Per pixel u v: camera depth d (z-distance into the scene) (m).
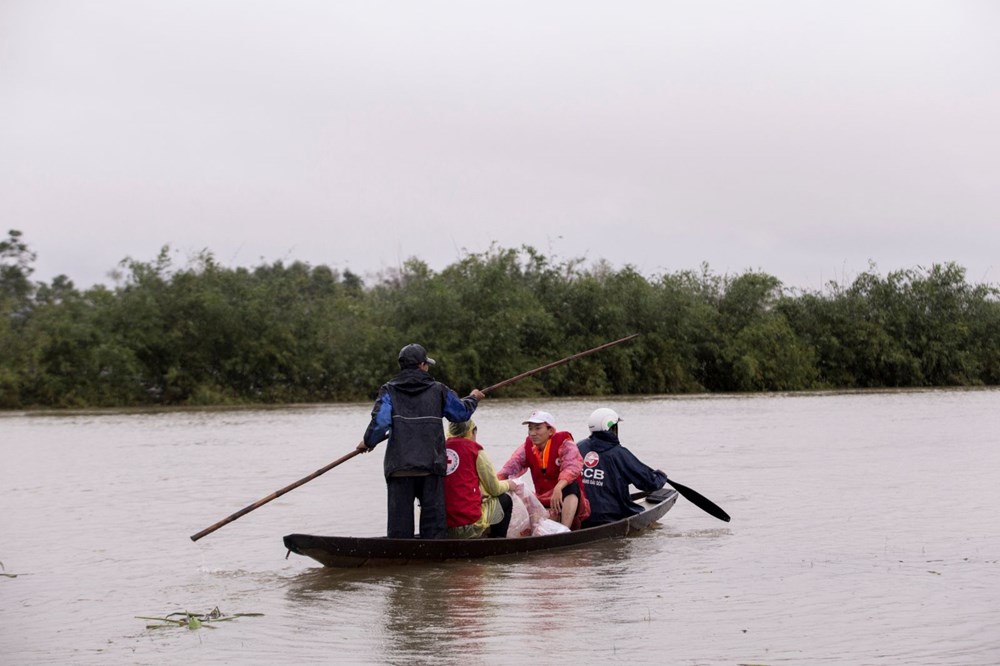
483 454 9.06
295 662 5.65
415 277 42.12
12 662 5.76
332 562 8.20
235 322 37.75
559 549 9.05
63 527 10.55
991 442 19.19
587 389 42.91
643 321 44.84
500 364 40.69
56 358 36.06
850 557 8.36
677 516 10.97
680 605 6.83
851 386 49.12
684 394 44.09
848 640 5.85
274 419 28.77
